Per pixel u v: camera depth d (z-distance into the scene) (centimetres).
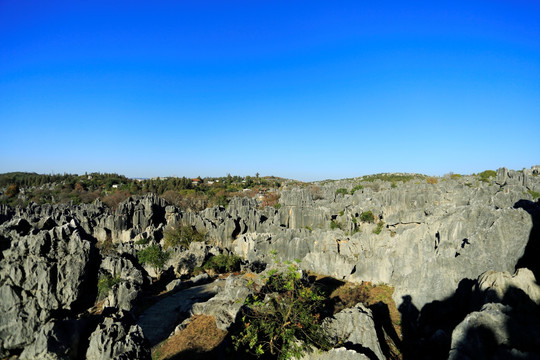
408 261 3747
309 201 11838
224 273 6500
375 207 7619
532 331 1675
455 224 3372
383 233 4912
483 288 2175
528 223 2622
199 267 6475
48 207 11781
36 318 2019
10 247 2152
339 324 2561
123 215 9962
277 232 7569
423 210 5406
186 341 3581
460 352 1755
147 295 5222
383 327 2628
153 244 6731
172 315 4512
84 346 2067
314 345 2439
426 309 2750
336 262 4691
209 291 5288
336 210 9275
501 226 2677
